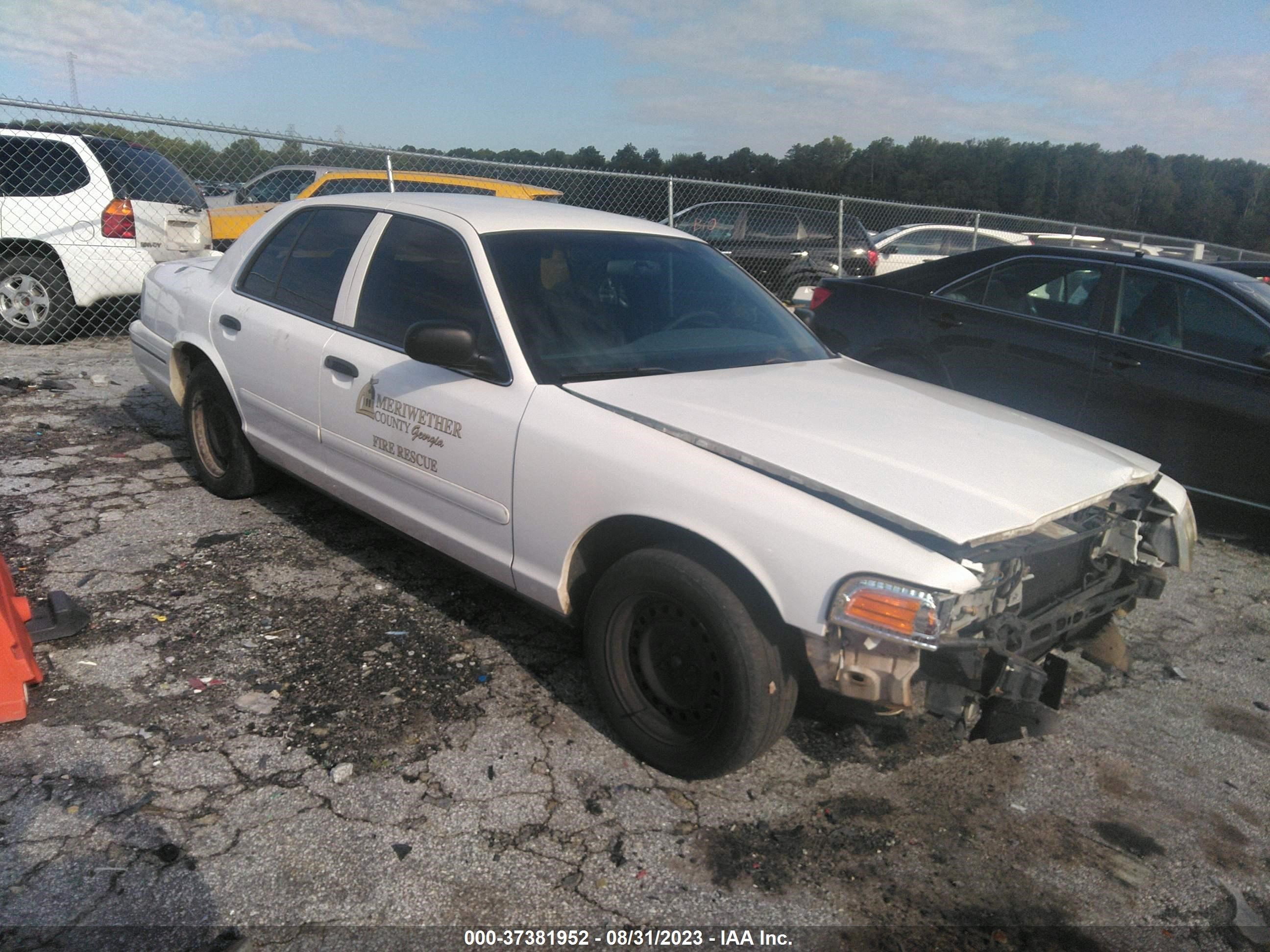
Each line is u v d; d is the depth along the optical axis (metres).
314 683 3.12
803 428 2.79
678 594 2.55
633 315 3.41
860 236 12.91
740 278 4.07
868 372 3.68
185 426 4.73
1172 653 3.93
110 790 2.51
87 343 8.32
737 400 2.98
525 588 3.03
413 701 3.06
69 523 4.29
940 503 2.42
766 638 2.46
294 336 3.84
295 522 4.47
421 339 2.96
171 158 8.71
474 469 3.08
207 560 3.99
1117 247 15.41
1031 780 2.94
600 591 2.78
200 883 2.22
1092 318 5.56
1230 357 5.04
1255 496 4.99
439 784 2.65
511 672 3.28
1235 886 2.53
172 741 2.74
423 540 3.42
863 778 2.87
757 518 2.42
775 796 2.74
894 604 2.22
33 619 3.30
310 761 2.71
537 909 2.23
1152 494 3.13
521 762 2.78
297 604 3.67
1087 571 2.93
